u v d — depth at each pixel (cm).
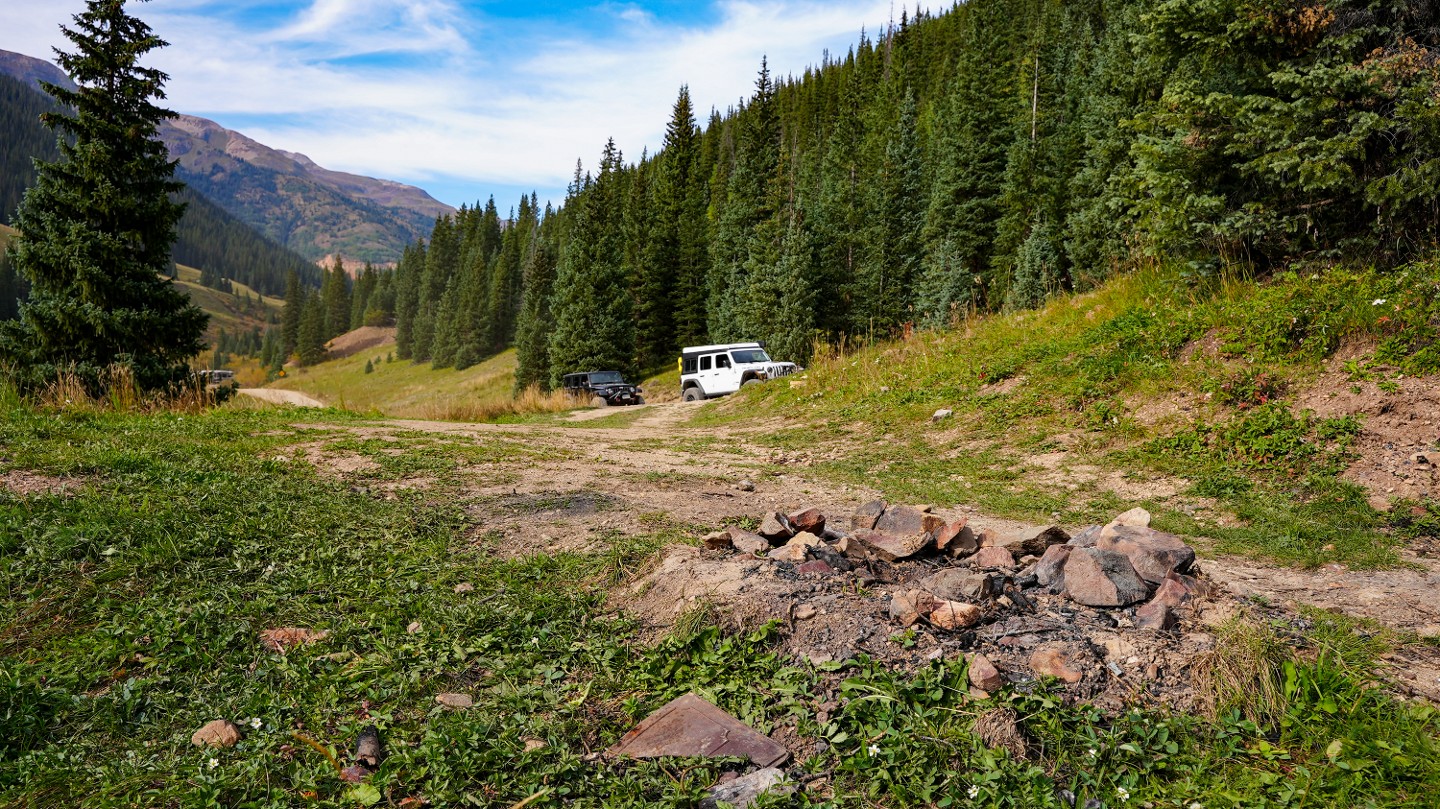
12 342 1505
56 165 1538
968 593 366
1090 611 358
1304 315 853
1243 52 984
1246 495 657
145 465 662
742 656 331
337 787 247
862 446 1048
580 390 2869
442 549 503
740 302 4141
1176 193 1058
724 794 244
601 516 596
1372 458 650
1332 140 861
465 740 271
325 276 18250
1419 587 440
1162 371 918
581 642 361
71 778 250
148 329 1570
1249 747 262
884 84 8594
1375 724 261
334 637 362
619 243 4472
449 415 2450
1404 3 890
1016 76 5553
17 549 444
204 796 234
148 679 317
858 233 4662
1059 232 3269
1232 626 317
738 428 1388
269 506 571
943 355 1405
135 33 1628
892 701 285
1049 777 247
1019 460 858
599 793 247
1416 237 889
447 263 12150
